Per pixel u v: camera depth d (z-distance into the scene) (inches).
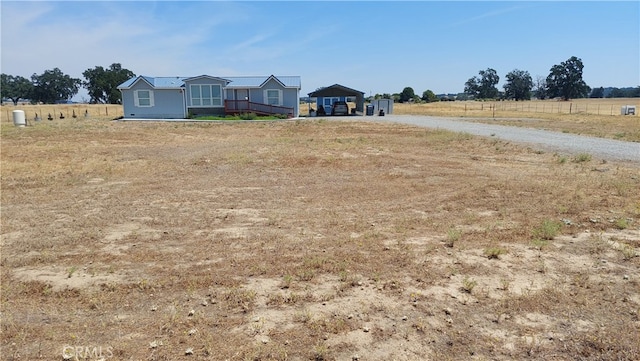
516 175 414.3
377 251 209.9
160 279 179.9
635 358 122.5
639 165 456.1
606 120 1371.8
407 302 157.2
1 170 471.8
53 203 323.0
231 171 462.6
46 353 126.0
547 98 5910.4
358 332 137.2
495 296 160.9
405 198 333.1
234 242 227.9
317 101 1755.7
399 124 1157.1
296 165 498.3
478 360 122.3
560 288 166.6
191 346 129.6
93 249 219.9
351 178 419.5
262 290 168.1
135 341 132.6
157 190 368.8
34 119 1470.2
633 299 156.6
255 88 1498.5
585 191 334.0
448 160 528.1
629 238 223.0
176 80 1530.5
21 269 193.8
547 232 229.5
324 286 171.5
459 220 265.7
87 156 586.6
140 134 925.2
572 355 124.6
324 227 254.7
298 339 133.4
